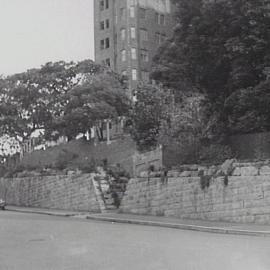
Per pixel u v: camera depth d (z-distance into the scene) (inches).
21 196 1728.6
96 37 3619.6
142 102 1401.3
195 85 1145.4
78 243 609.9
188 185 979.9
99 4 3631.9
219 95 1123.3
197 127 1139.9
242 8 990.4
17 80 2176.4
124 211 1182.9
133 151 1416.1
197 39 1060.5
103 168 1373.0
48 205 1535.4
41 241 640.4
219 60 1055.0
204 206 933.8
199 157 1041.5
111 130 2556.6
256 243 597.9
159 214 1058.7
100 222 994.1
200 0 1080.2
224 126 1088.8
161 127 1262.3
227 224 825.5
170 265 429.7
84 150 1699.1
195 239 648.4
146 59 3459.6
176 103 1359.5
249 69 1013.2
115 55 3489.2
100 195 1293.1
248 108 990.4
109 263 449.1
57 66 2229.3
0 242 633.0
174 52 1133.7
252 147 952.9
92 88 2003.0
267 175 813.9
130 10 3449.8
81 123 1951.3
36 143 2178.9
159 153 1171.9
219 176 903.1
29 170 1763.0
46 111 2145.7
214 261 449.4
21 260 483.8
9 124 2119.8
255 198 828.6
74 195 1395.2
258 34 987.9
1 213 1330.0
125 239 649.6
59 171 1521.9
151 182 1093.8
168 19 3614.7
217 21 1042.1
